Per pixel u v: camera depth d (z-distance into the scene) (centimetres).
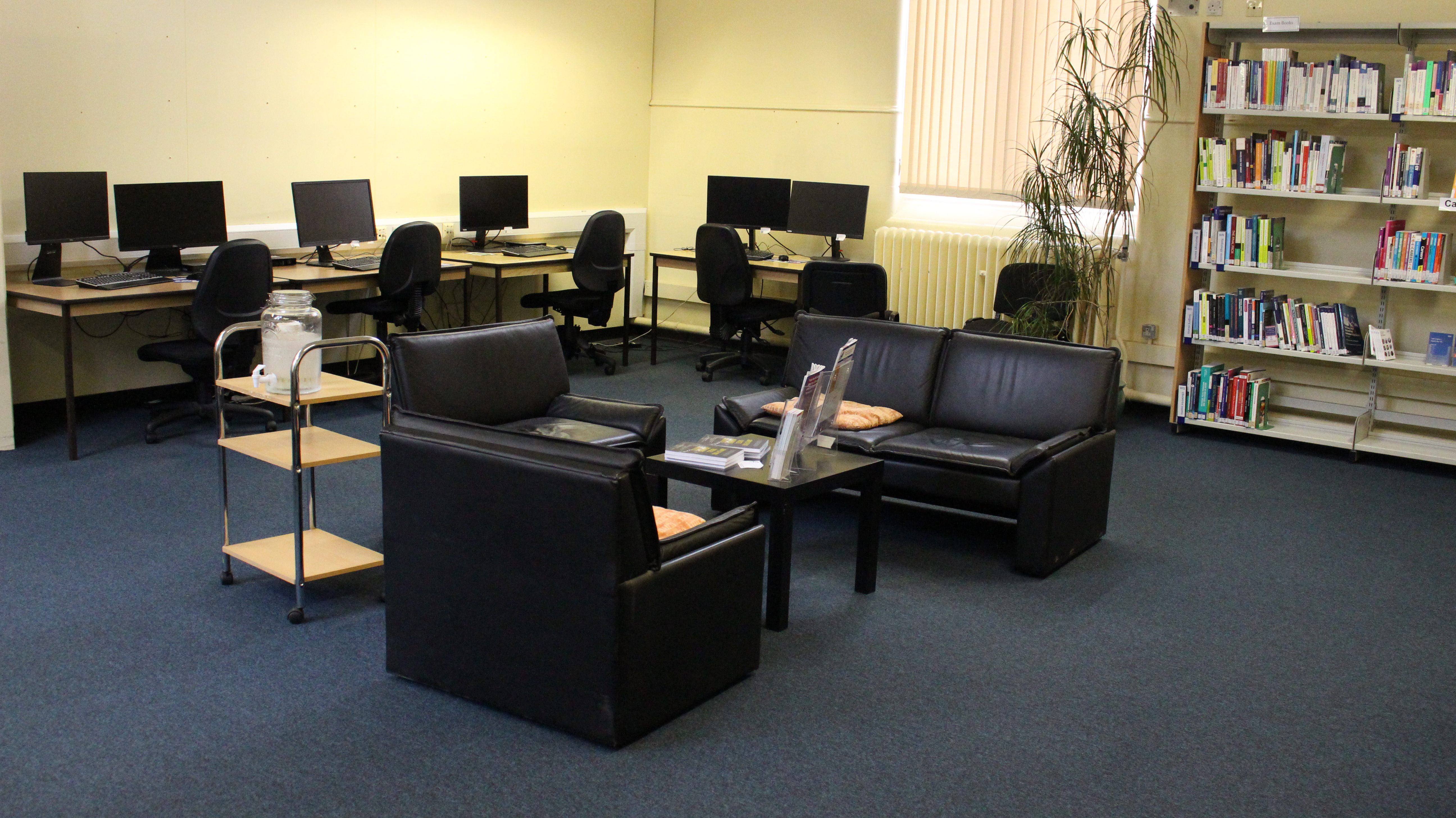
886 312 664
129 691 293
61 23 542
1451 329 568
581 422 438
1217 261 597
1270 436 588
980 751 278
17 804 241
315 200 625
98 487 462
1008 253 676
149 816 238
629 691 267
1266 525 469
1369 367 589
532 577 271
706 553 285
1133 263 656
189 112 595
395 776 256
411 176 707
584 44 796
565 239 807
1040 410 447
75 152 555
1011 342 464
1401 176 538
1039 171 617
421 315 667
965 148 716
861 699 303
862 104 755
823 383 362
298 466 328
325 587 368
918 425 465
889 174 753
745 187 767
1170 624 363
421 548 290
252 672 306
